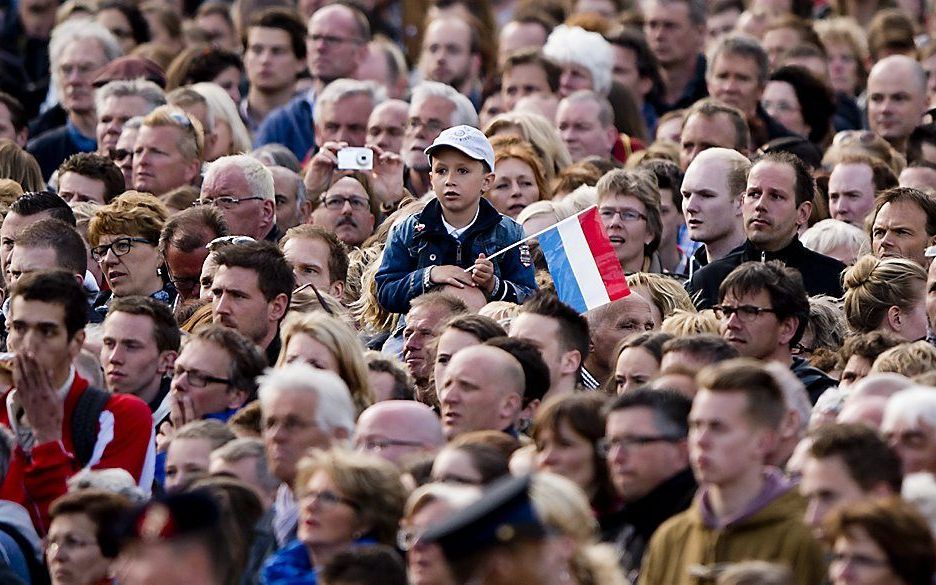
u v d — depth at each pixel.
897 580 21.52
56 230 35.62
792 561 23.50
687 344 28.33
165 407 32.72
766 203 37.47
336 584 22.97
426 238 36.12
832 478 23.22
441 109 44.72
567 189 42.31
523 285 36.00
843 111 53.72
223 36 63.09
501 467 24.58
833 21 59.28
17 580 27.95
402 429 27.12
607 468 25.98
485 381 28.38
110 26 59.47
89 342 34.12
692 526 24.22
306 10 63.69
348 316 35.81
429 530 21.16
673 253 41.88
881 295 33.84
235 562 23.81
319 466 24.89
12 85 60.38
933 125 46.59
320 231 37.78
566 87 50.88
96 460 29.84
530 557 20.77
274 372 27.47
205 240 37.12
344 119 47.97
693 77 56.19
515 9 66.62
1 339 36.22
